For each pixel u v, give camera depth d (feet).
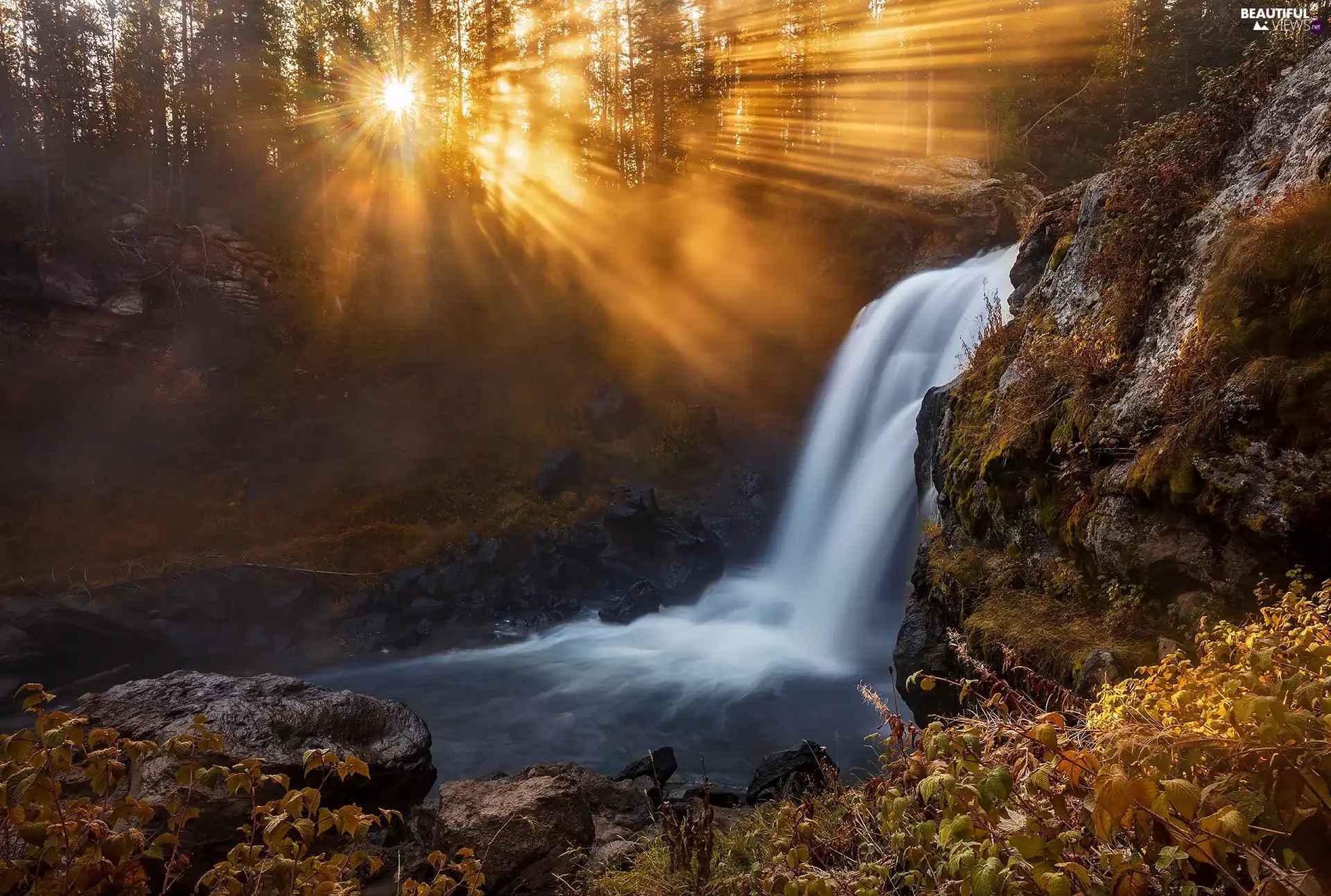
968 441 32.63
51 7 114.42
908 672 30.27
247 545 70.64
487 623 63.05
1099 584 23.00
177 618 57.77
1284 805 4.67
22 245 83.56
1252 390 19.04
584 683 50.49
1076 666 20.18
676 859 14.62
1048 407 27.40
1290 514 17.26
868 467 64.39
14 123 110.11
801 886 8.13
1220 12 104.73
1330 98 22.03
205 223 103.81
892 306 79.46
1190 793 4.50
